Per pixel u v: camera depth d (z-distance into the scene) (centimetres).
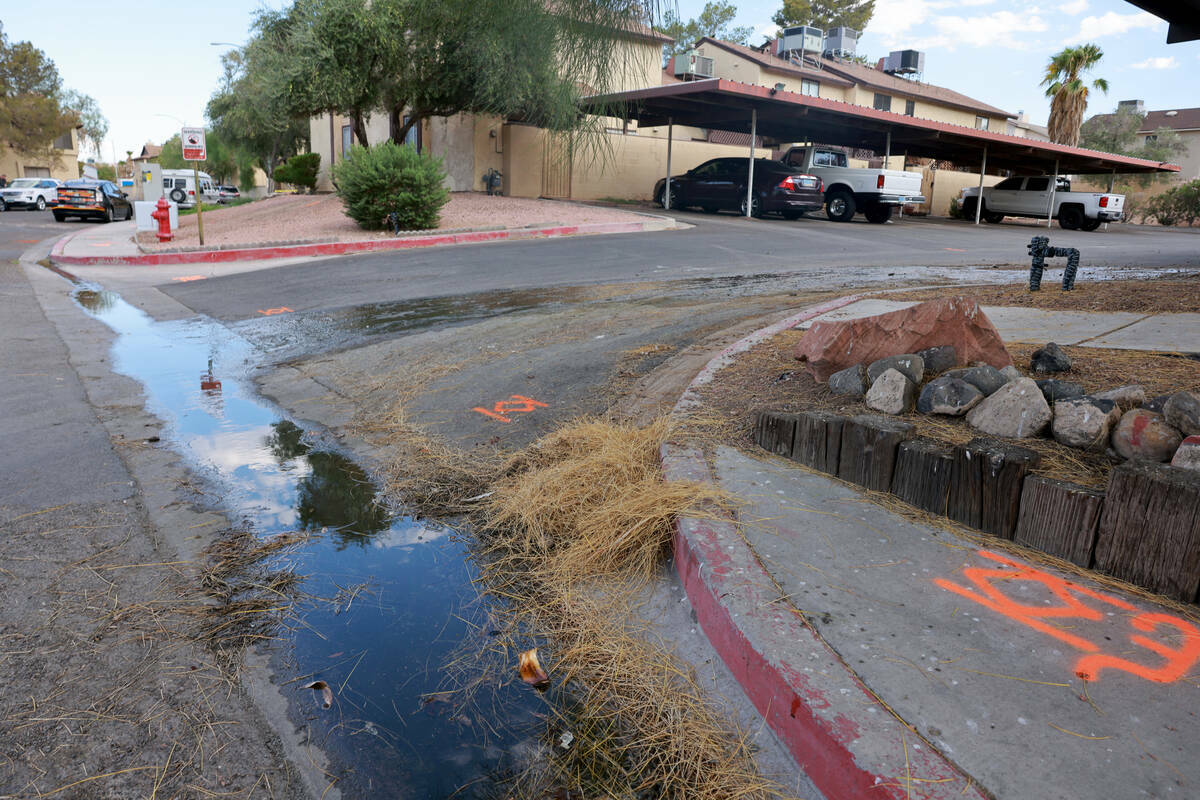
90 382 644
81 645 272
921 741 197
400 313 918
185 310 1009
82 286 1222
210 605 303
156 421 542
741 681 247
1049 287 873
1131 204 3978
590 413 522
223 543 356
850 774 193
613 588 318
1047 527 301
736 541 305
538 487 397
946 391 403
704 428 441
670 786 212
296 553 350
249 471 448
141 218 2109
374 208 1719
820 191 2234
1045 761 191
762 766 216
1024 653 235
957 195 3472
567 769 220
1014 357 509
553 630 292
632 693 252
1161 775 186
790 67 3356
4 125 5522
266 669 264
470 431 512
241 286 1183
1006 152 2978
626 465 400
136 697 246
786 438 398
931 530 320
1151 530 271
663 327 757
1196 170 5641
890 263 1327
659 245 1553
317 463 464
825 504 343
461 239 1656
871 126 2480
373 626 293
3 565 327
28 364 696
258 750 224
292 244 1593
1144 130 5647
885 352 468
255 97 2239
